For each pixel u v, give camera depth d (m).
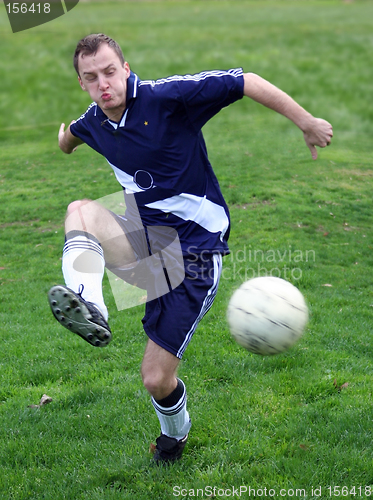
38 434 14.28
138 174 11.66
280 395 15.72
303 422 13.99
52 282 28.11
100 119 11.99
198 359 18.25
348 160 49.06
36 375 18.05
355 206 37.38
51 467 13.01
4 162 52.84
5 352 20.03
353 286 25.75
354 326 21.09
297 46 95.25
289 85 75.94
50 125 66.31
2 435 14.34
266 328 10.85
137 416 14.91
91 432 14.29
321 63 85.62
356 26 108.94
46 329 22.14
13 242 34.31
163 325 11.17
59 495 11.75
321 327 20.91
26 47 96.50
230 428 13.99
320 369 17.39
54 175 48.25
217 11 129.12
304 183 42.50
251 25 111.81
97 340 10.54
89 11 127.62
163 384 11.23
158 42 97.69
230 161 48.81
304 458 12.56
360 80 77.62
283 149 52.53
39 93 77.12
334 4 136.75
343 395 15.69
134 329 21.56
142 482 12.11
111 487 12.20
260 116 66.44
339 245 31.05
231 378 16.98
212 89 11.01
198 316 11.40
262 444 13.20
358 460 12.38
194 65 84.00
